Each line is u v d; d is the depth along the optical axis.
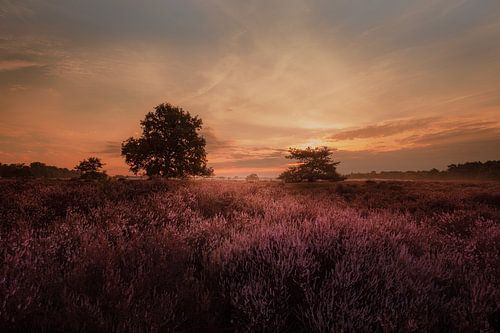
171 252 3.55
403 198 13.45
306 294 2.69
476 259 3.88
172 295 2.71
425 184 24.91
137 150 32.31
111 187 9.57
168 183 11.46
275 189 13.60
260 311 2.48
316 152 38.06
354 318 2.41
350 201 12.59
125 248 3.60
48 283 2.70
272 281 2.96
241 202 8.04
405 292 2.78
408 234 4.80
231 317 2.62
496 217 7.61
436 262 3.43
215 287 3.13
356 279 2.86
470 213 7.56
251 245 3.81
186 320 2.53
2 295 2.36
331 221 4.83
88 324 2.21
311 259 3.19
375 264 3.23
